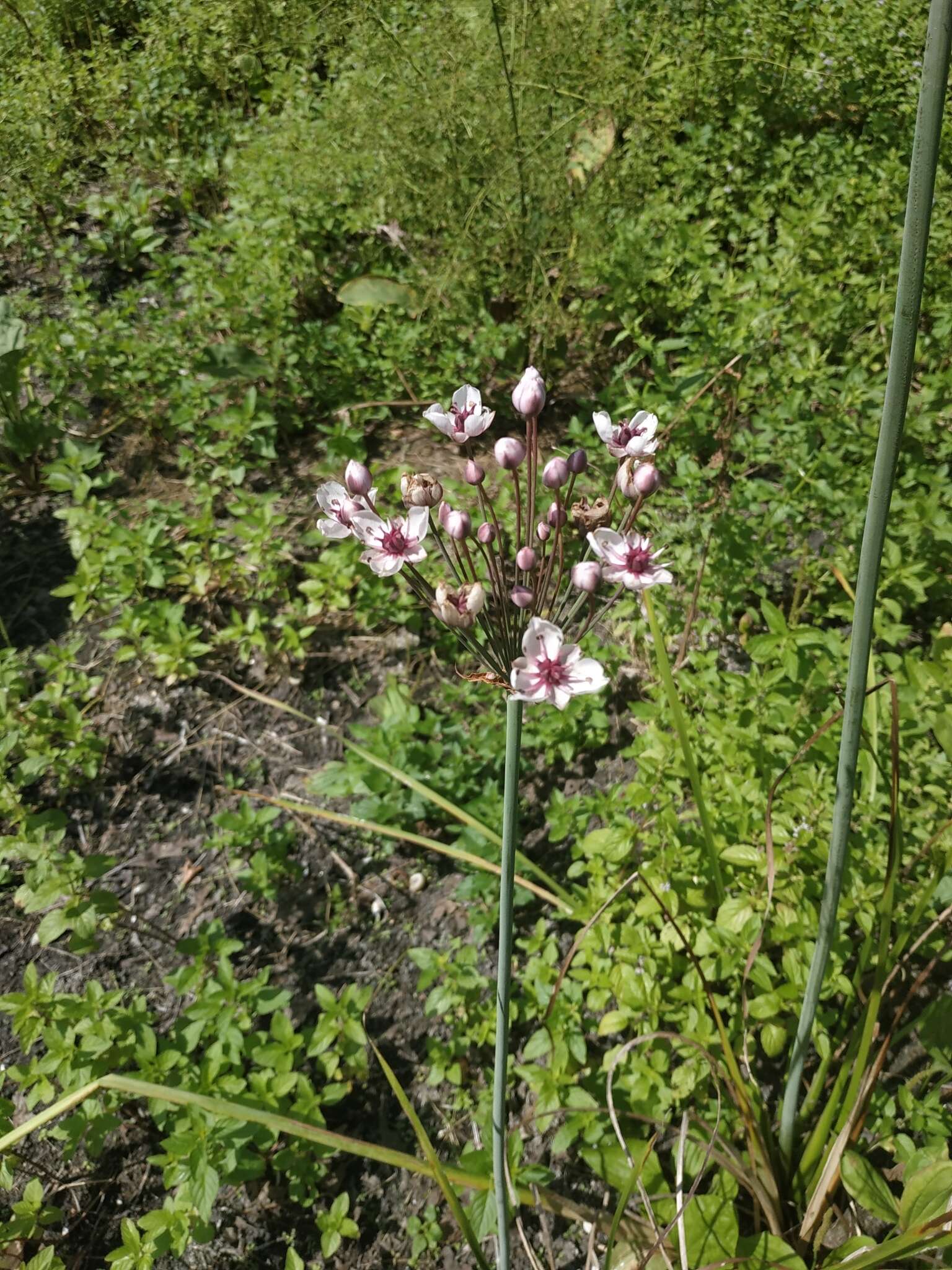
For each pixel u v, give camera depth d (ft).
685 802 1.64
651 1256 1.09
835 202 2.95
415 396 2.53
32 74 3.35
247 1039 1.39
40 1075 1.32
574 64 2.48
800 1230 1.20
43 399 2.52
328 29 2.93
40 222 3.07
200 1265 1.29
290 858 1.70
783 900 1.38
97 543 2.01
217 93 3.60
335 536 0.95
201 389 2.37
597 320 2.52
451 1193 1.00
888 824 1.49
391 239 2.83
